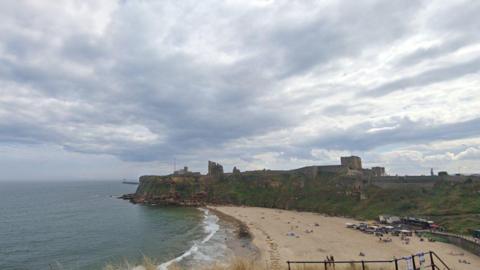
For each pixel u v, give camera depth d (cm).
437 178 11006
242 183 16975
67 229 8119
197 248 5897
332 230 8012
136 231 7844
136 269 1325
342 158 15825
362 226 8194
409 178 11731
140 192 17900
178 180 17212
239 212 12175
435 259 4878
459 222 7550
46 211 11981
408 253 5406
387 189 11700
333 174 15188
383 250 5697
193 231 7906
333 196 12988
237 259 1367
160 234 7444
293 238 6981
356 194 12188
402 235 7012
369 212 10438
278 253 5494
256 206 14525
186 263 4662
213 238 6988
